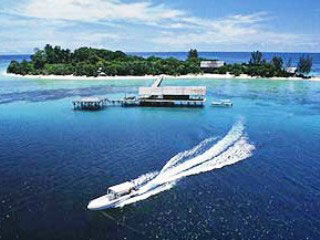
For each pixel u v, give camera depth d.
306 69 198.38
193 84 168.25
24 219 38.69
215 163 56.38
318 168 54.38
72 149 63.81
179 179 49.84
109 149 63.88
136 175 51.06
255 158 58.91
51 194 44.66
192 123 86.50
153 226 37.50
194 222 38.25
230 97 130.00
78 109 105.38
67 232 36.31
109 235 35.81
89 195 44.38
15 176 50.47
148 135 74.31
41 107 108.12
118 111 102.88
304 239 35.25
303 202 42.97
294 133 76.25
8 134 74.81
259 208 41.38
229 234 36.03
